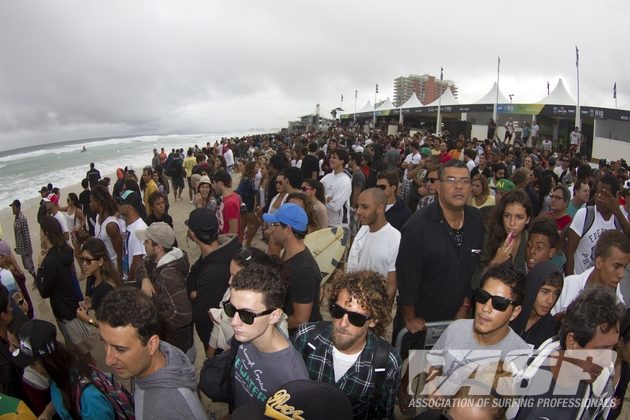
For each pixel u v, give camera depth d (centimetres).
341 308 237
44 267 449
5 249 521
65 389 255
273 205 643
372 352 247
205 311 379
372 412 255
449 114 4328
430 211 338
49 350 250
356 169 888
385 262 401
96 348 465
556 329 304
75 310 466
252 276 230
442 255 332
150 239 387
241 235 732
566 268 477
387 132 4072
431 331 333
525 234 369
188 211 1552
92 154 8012
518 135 2748
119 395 258
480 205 620
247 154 2772
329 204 689
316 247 447
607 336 212
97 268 430
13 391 291
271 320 231
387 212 582
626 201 626
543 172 876
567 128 3070
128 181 855
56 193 1064
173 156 2020
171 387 225
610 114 2394
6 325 334
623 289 354
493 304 245
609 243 311
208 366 282
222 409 421
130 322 214
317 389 170
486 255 346
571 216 576
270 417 164
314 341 262
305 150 1379
